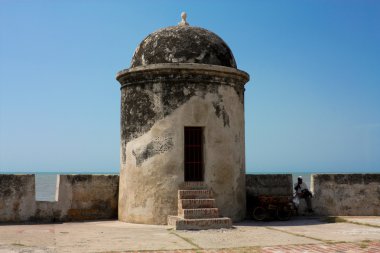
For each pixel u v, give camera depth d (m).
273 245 8.70
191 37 12.63
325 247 8.48
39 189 35.19
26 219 12.48
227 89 12.58
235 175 12.55
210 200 11.52
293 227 11.44
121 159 13.00
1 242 9.02
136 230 10.80
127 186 12.52
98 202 13.41
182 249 8.27
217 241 9.17
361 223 12.16
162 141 11.96
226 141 12.39
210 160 12.06
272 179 14.42
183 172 11.89
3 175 12.34
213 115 12.23
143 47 12.95
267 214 12.92
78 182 13.20
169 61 12.30
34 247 8.44
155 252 8.01
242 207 12.82
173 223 11.29
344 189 14.33
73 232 10.50
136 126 12.40
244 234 10.14
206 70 12.14
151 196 11.91
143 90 12.36
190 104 12.05
